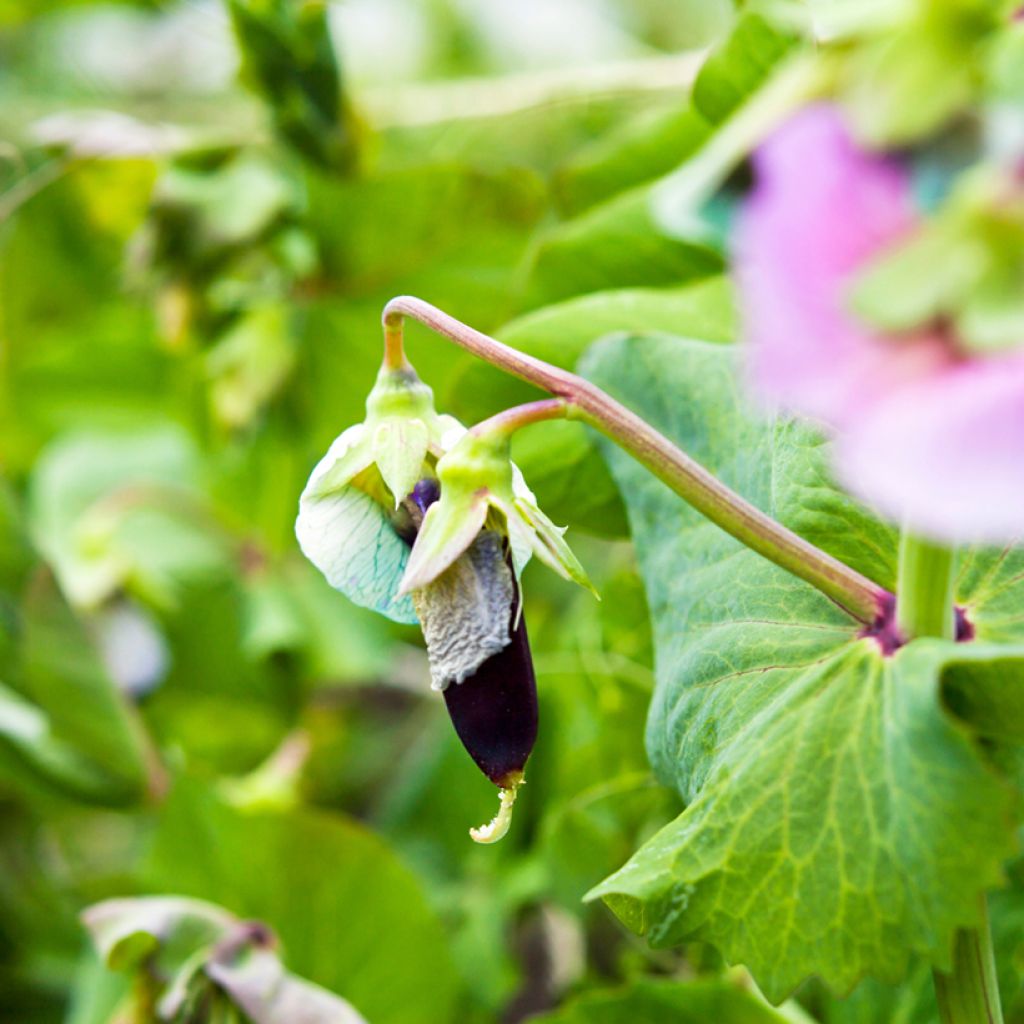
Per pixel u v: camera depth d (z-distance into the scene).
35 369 0.76
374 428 0.39
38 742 0.61
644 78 0.62
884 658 0.39
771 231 0.33
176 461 0.79
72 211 0.68
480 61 0.88
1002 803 0.37
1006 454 0.32
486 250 0.61
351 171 0.59
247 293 0.61
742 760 0.39
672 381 0.44
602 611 0.51
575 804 0.51
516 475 0.39
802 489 0.41
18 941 0.68
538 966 0.58
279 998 0.48
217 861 0.53
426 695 0.71
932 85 0.33
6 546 0.61
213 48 0.88
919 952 0.38
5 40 0.89
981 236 0.32
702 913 0.39
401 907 0.53
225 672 0.71
